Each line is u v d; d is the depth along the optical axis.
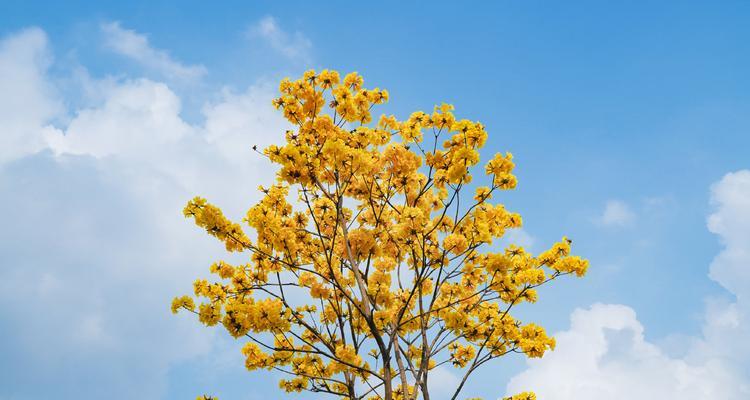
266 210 5.85
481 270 6.58
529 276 5.45
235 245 5.42
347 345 6.07
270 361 6.08
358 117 6.27
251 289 5.75
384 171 6.11
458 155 5.29
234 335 4.92
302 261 6.52
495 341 5.90
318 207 6.22
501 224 6.23
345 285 6.21
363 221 6.73
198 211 5.16
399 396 7.36
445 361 6.97
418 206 6.42
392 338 5.65
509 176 5.54
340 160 5.09
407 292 6.88
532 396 6.46
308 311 6.88
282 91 6.08
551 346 5.71
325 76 6.00
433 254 6.05
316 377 6.08
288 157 5.13
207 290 5.72
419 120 5.98
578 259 5.47
